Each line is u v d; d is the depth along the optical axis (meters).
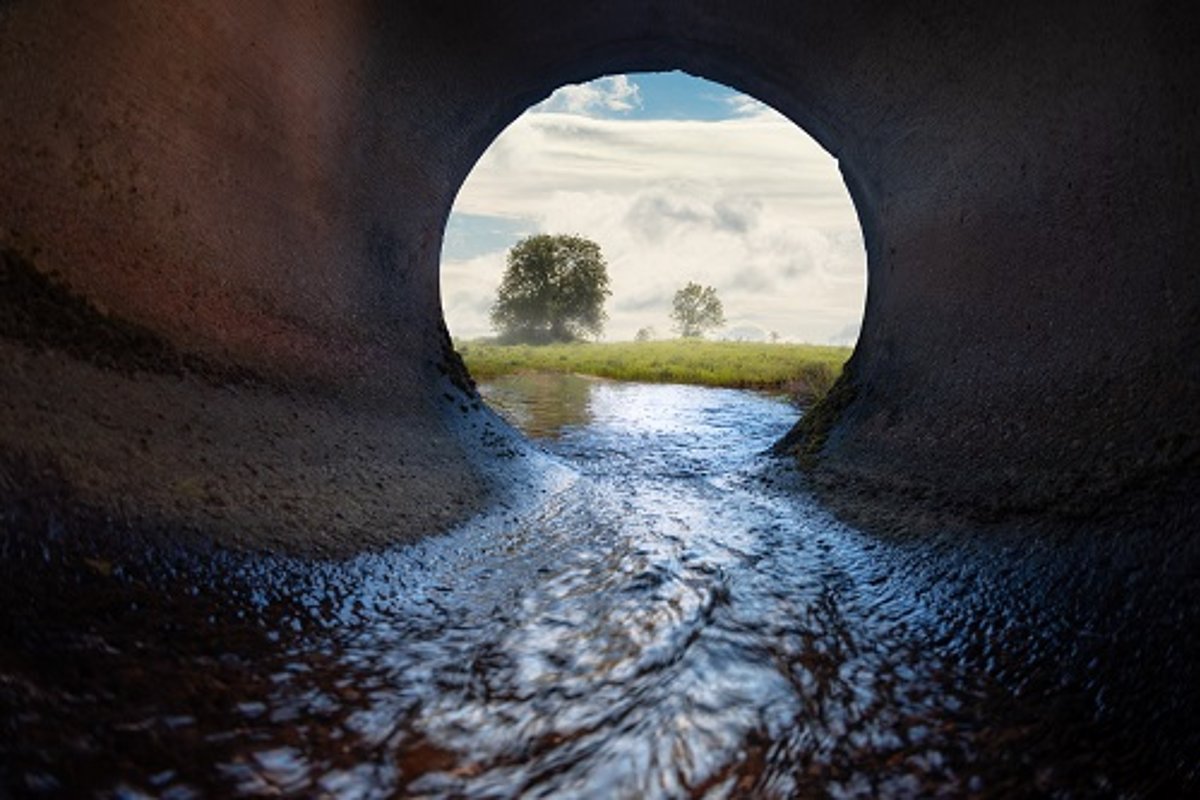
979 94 4.75
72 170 3.34
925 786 2.15
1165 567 2.68
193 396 3.69
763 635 3.17
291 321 4.83
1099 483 3.29
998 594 3.30
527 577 3.90
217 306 4.18
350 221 5.80
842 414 6.89
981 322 4.84
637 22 7.04
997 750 2.33
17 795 1.64
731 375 18.28
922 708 2.58
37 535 2.36
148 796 1.80
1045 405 3.95
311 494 3.84
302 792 1.96
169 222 3.90
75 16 3.27
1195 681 2.27
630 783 2.12
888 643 3.12
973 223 5.04
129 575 2.54
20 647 2.00
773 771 2.21
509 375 19.22
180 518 2.94
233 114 4.35
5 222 3.03
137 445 3.09
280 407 4.32
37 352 2.97
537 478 6.47
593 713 2.48
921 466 4.89
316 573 3.26
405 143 6.45
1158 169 3.38
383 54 5.76
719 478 7.03
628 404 13.42
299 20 4.77
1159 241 3.39
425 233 7.21
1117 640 2.65
